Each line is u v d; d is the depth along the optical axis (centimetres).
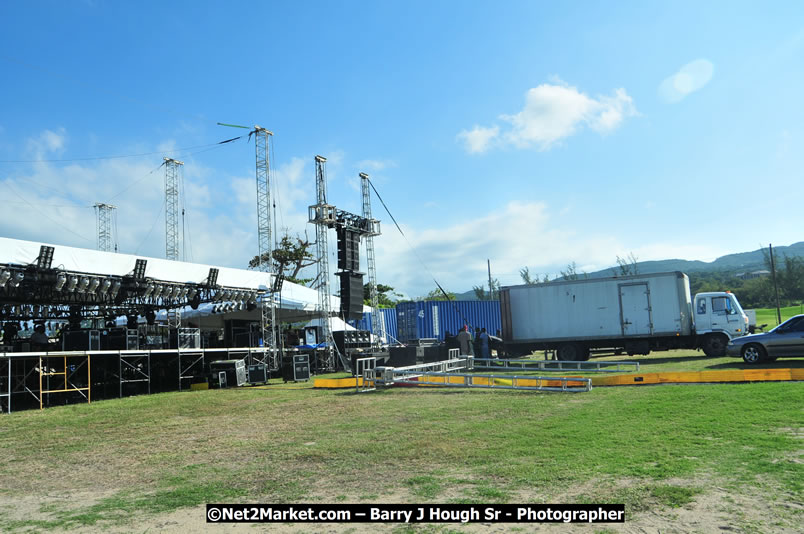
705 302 2053
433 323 2966
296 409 1227
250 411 1247
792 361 1579
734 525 397
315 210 2678
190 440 906
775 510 420
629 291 2122
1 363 1602
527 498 484
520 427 827
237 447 816
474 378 1489
